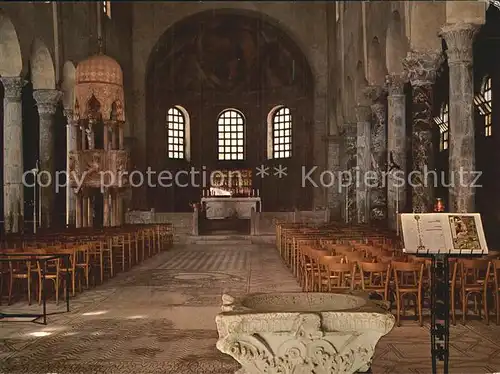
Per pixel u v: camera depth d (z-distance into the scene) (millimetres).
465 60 15523
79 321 10516
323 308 6672
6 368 7578
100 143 32219
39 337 9281
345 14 31125
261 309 6340
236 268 18859
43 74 24891
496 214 24469
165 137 42375
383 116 24828
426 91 18141
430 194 18328
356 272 11617
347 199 30859
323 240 15398
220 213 37969
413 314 10664
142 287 14789
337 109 33844
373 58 24531
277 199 43469
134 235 20516
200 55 42562
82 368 7547
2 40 21312
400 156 21359
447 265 6773
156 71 41062
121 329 9797
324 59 38219
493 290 10523
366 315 5691
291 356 5621
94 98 24766
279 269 18484
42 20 23703
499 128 24047
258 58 42938
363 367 5805
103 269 16844
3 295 13539
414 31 18016
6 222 22047
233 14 39250
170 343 8805
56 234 18844
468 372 7215
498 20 22828
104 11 32844
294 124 42562
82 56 28797
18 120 21953
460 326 9766
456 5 15422
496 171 24344
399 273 11664
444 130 29781
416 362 7668
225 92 44312
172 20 38094
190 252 24969
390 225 21594
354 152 30719
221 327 5629
